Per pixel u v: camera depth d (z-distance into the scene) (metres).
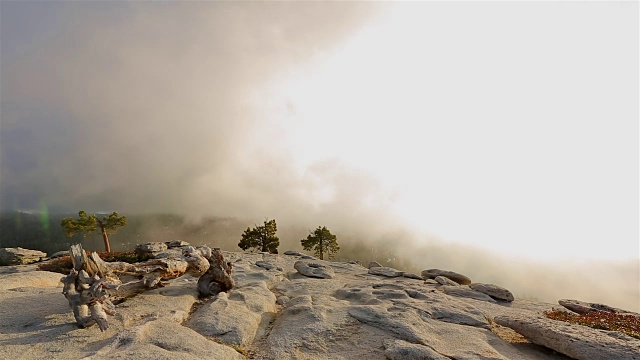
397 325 17.05
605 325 19.19
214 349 13.05
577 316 22.31
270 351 14.43
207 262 22.33
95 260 16.44
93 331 14.36
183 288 22.28
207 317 16.59
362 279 35.19
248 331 16.05
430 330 17.41
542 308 26.19
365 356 14.32
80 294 15.23
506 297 28.66
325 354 14.45
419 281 35.44
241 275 30.11
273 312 20.55
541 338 16.00
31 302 18.39
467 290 29.34
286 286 28.25
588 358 13.72
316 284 29.31
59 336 13.65
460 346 15.43
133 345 12.34
